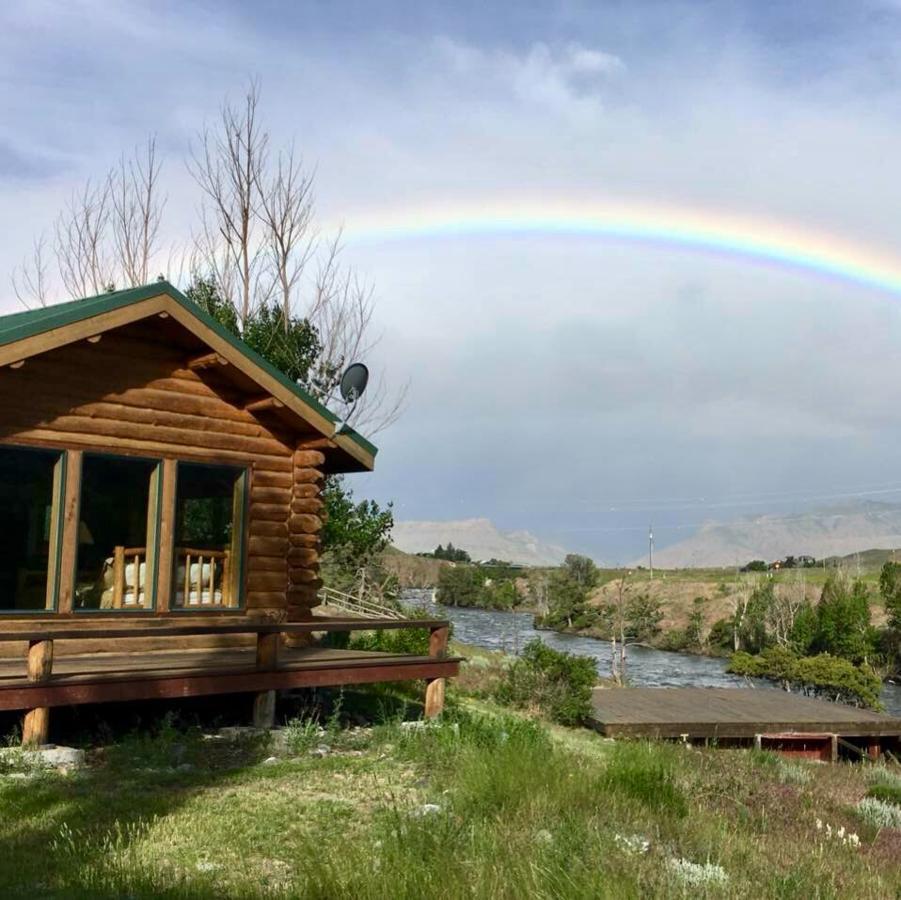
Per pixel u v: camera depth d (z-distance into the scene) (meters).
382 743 11.02
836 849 9.02
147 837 7.05
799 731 22.12
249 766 9.65
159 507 12.32
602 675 46.06
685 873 6.97
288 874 6.50
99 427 11.84
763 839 8.89
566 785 8.84
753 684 45.25
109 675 9.83
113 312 11.17
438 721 12.03
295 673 11.34
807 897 6.96
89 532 11.72
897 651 51.78
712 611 68.00
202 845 7.01
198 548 12.77
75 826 7.18
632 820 8.46
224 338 12.28
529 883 6.08
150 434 12.29
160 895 5.79
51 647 9.44
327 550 27.27
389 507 27.44
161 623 12.23
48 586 11.37
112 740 10.39
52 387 11.46
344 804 8.36
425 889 5.95
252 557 13.27
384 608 27.72
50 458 11.49
